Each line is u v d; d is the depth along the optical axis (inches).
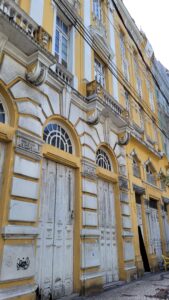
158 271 430.9
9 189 194.5
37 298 206.1
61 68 304.8
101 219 318.0
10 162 201.2
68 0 356.2
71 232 263.3
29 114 229.9
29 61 237.6
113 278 310.8
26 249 193.3
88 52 377.4
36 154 225.9
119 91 463.8
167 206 589.0
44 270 220.5
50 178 253.6
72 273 250.8
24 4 269.4
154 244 459.2
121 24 560.1
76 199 276.8
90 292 249.8
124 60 539.8
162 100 780.0
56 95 279.0
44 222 233.5
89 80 357.7
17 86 225.8
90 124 323.9
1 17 201.6
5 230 180.1
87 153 307.9
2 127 203.9
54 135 273.6
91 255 267.9
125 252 336.8
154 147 583.5
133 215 393.1
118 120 380.5
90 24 399.2
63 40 340.2
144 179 479.8
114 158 375.2
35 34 250.2
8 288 173.0
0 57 215.0
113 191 363.9
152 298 237.1
